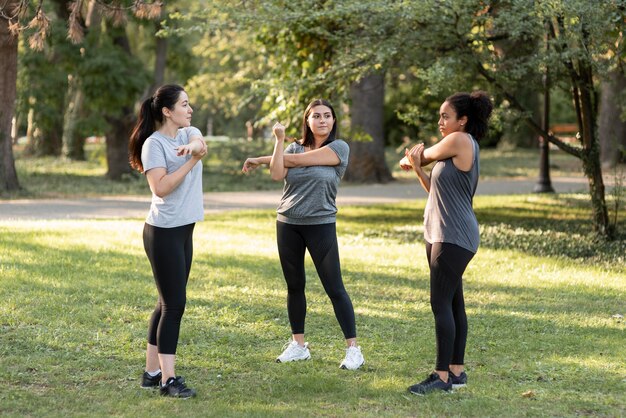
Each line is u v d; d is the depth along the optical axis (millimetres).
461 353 5344
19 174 23766
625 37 10344
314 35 12805
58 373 5500
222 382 5395
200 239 11719
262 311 7391
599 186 12219
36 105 23062
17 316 6887
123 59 22312
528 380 5559
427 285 8773
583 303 8055
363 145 23312
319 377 5430
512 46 12078
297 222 5750
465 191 5133
